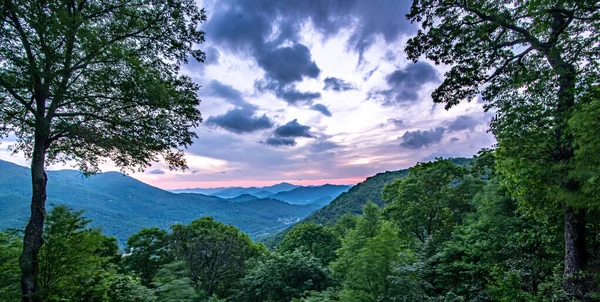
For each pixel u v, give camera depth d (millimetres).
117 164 8695
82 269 7738
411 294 7305
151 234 25297
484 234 9625
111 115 7570
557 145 6004
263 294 19797
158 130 7879
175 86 8234
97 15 6980
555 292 6188
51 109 6676
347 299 8172
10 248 7879
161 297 10266
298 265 19344
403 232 18641
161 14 7750
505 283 6816
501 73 7250
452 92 7758
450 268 9086
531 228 8773
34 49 5949
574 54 5762
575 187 5469
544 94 6336
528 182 6453
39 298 6465
